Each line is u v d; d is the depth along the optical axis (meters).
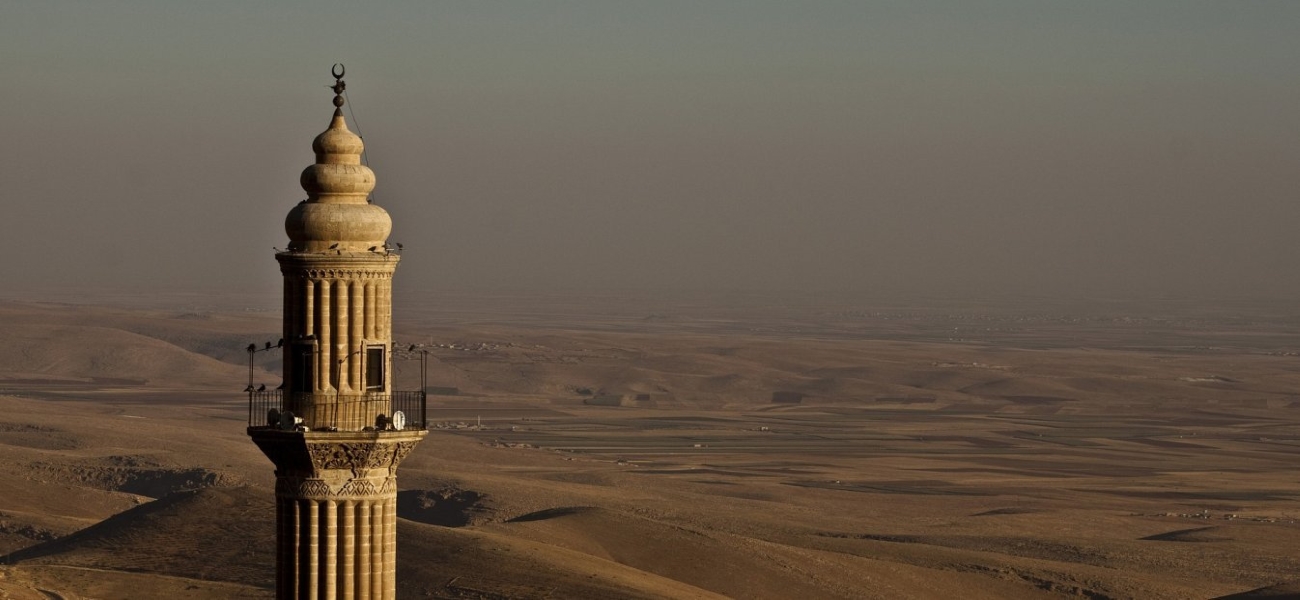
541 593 145.50
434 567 151.50
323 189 48.75
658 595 147.00
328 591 48.62
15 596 128.50
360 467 48.62
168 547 156.38
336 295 48.47
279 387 49.75
